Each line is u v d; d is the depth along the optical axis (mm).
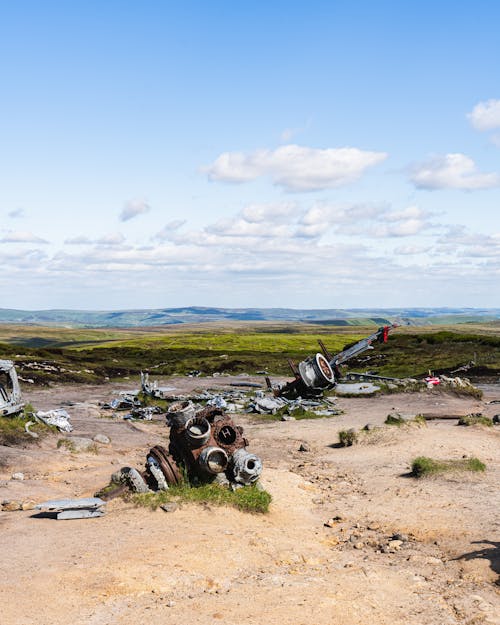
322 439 25594
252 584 8914
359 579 9281
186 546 10336
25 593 8242
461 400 37656
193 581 8914
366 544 11484
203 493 13320
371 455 20828
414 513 13234
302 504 14766
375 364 63062
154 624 7395
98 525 11641
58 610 7746
